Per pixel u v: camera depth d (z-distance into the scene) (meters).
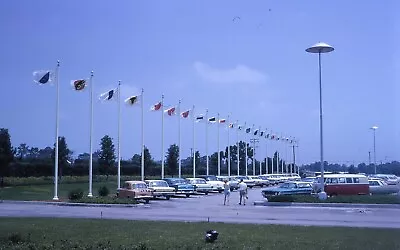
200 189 53.22
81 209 32.69
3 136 66.94
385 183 45.59
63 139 80.44
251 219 24.30
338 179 42.66
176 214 27.89
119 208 33.66
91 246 14.66
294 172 141.75
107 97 46.81
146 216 26.53
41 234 17.48
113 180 84.69
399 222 22.34
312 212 29.16
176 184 49.31
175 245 14.82
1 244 15.16
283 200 36.03
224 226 20.06
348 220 23.61
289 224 21.08
